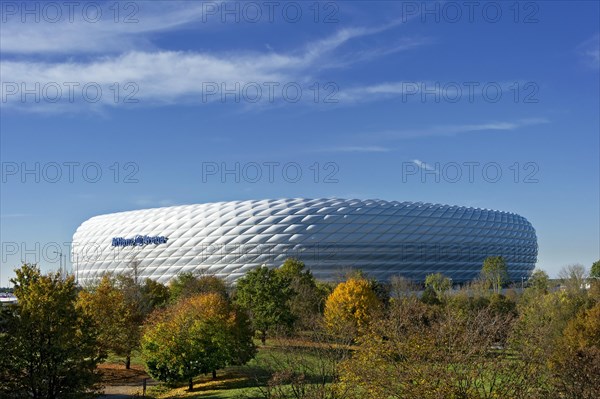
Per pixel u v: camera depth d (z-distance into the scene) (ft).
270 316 168.76
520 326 71.05
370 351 60.64
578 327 88.48
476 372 52.06
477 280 317.63
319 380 78.23
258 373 120.67
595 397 54.90
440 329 58.49
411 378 53.72
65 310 92.12
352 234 350.02
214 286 223.10
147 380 143.43
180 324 129.70
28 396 87.10
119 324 156.46
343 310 142.72
